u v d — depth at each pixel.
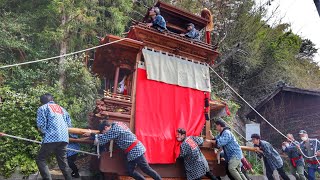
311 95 14.16
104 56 7.91
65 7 10.91
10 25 10.98
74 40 11.75
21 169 6.18
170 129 6.79
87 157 8.20
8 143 6.33
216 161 7.28
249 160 10.62
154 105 6.77
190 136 6.54
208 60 7.95
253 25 17.48
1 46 10.74
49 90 8.59
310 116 14.02
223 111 8.30
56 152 5.18
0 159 6.23
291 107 14.88
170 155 6.61
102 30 12.65
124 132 5.56
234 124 14.67
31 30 11.95
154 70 6.96
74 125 8.73
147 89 6.82
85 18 11.07
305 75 22.00
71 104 9.35
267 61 18.14
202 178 6.98
